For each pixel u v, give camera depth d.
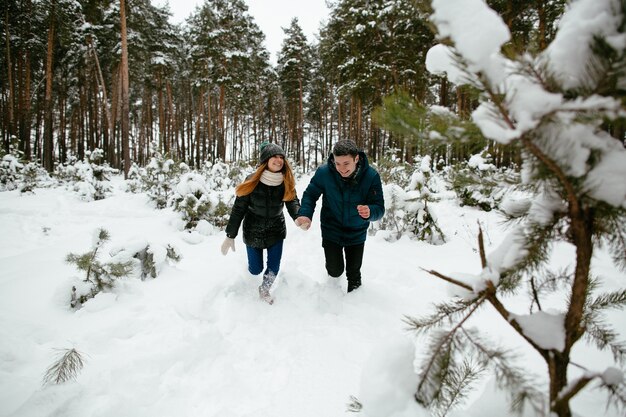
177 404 1.80
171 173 8.23
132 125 36.91
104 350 2.22
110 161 22.22
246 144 49.59
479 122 0.74
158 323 2.57
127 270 3.13
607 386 0.86
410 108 0.90
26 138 19.72
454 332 0.99
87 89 25.28
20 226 6.23
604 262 3.25
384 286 3.37
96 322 2.56
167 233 5.76
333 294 3.09
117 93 24.91
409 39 15.18
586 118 0.67
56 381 1.81
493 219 6.23
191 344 2.28
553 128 0.73
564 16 0.80
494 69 0.72
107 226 6.14
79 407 1.69
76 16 18.69
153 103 35.69
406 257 4.39
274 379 2.01
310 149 43.97
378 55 16.34
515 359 0.91
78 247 4.76
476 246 4.85
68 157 13.34
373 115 0.94
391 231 5.57
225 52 22.34
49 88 18.33
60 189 11.19
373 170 2.88
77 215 7.16
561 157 0.73
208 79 23.94
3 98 22.84
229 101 30.62
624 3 0.67
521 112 0.71
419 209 5.27
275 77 34.28
